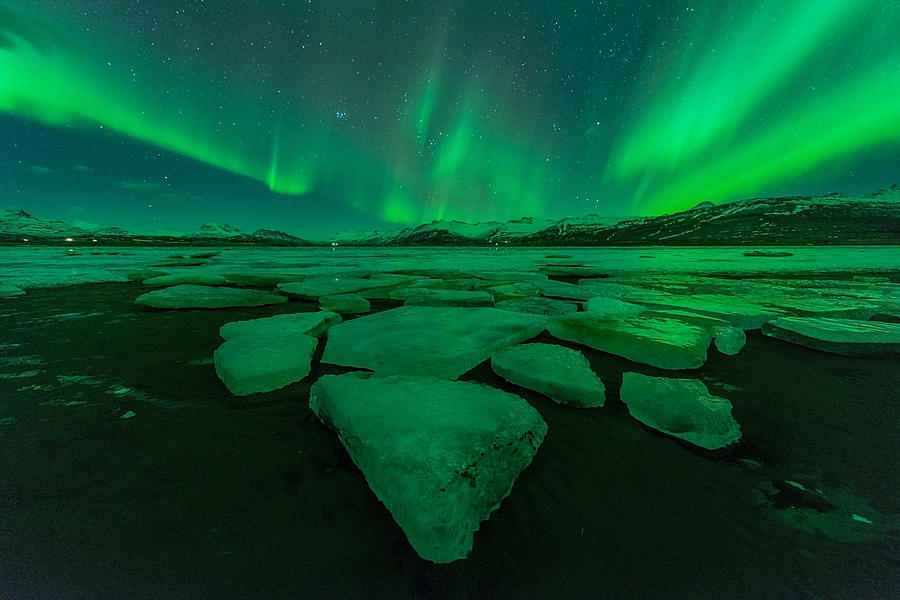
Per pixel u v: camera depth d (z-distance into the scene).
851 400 3.04
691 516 1.77
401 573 1.47
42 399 2.99
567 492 1.95
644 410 2.75
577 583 1.43
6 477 2.02
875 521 1.73
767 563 1.51
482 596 1.38
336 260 20.53
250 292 7.56
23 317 5.92
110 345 4.45
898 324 4.95
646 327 4.54
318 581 1.44
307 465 2.16
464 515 1.64
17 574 1.46
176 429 2.56
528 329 4.86
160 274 11.06
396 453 1.95
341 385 2.85
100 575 1.46
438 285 9.00
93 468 2.11
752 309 5.95
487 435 2.12
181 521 1.72
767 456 2.26
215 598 1.38
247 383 3.13
